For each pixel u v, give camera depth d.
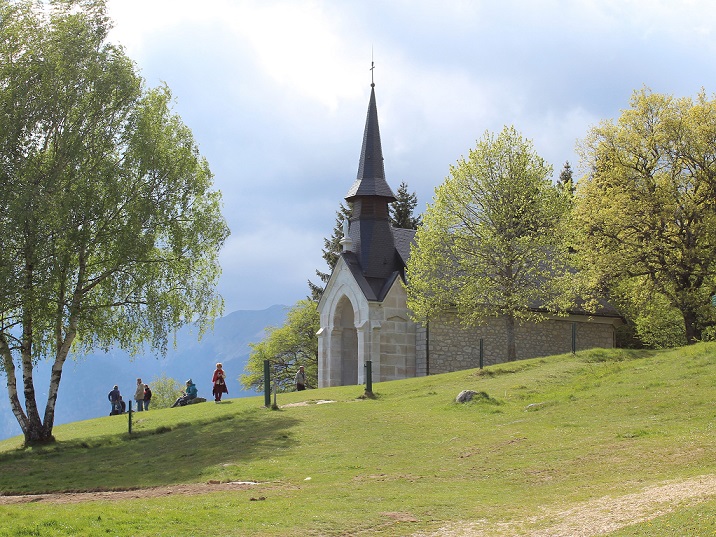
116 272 31.66
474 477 18.81
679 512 12.91
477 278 44.72
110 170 30.91
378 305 48.53
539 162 46.53
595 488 16.30
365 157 52.59
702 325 45.62
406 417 27.62
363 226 51.62
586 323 53.38
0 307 29.38
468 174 46.03
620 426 22.28
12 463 27.20
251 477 20.61
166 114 34.19
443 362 48.50
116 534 14.16
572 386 29.28
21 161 30.41
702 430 20.47
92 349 34.28
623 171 44.56
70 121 31.38
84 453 27.86
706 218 42.09
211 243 33.66
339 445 24.05
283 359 77.56
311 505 16.31
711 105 43.44
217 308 34.41
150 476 22.47
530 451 20.69
